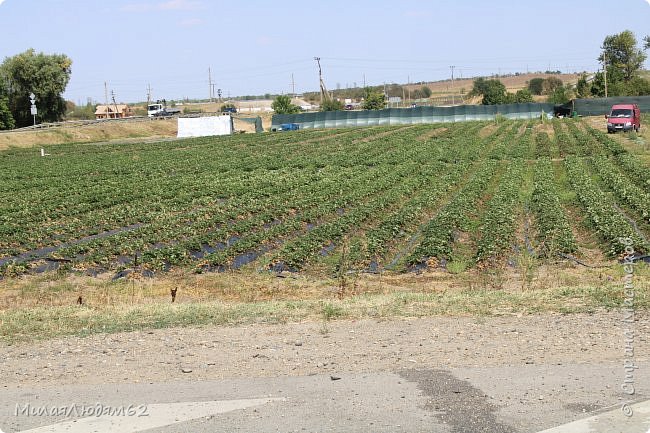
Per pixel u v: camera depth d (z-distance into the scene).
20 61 116.62
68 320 13.43
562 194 34.12
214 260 22.48
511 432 7.48
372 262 22.28
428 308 13.21
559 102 126.25
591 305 12.92
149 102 187.38
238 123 115.75
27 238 27.34
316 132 90.38
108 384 9.28
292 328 12.01
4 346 11.44
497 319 12.16
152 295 18.92
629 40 125.12
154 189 41.47
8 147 84.12
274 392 8.77
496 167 47.03
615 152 51.75
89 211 34.81
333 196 36.28
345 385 8.95
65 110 126.88
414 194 36.62
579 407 8.05
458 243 24.41
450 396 8.47
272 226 28.69
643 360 9.62
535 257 21.42
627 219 27.20
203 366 9.93
